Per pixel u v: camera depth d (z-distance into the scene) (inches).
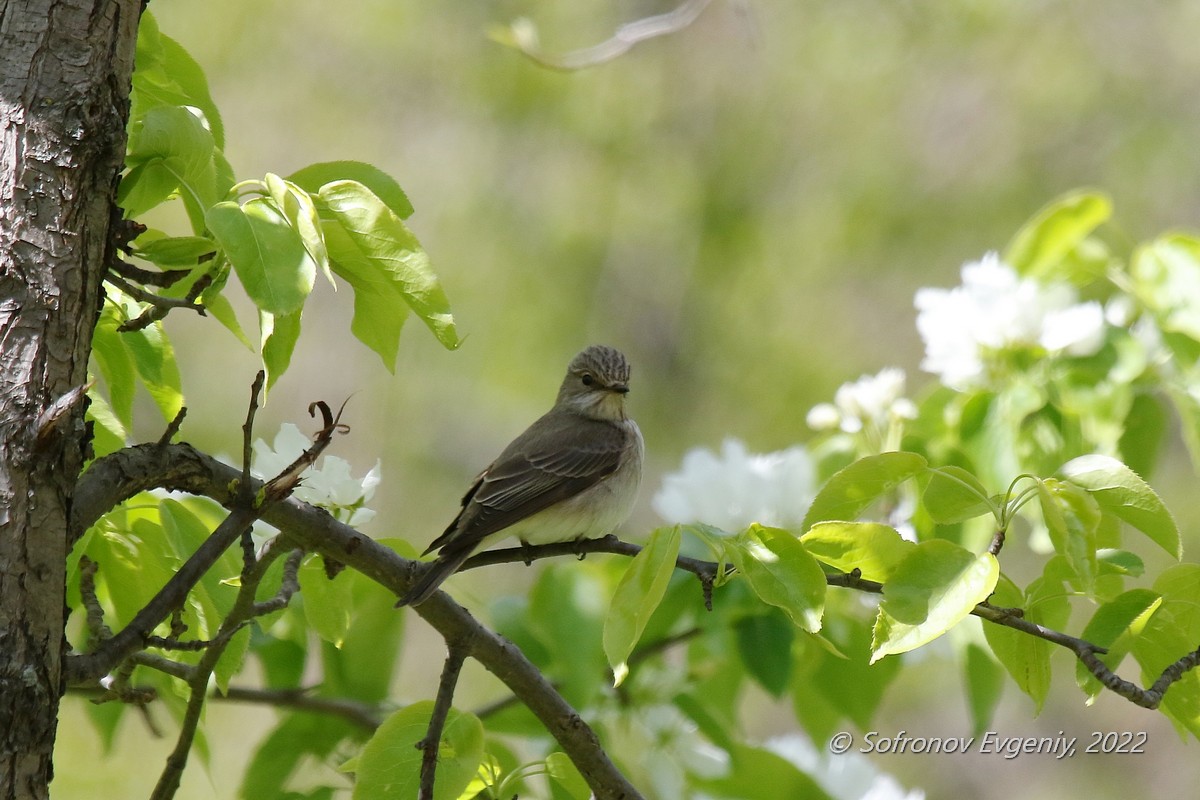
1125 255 469.1
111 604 319.6
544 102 986.7
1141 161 935.7
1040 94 955.3
